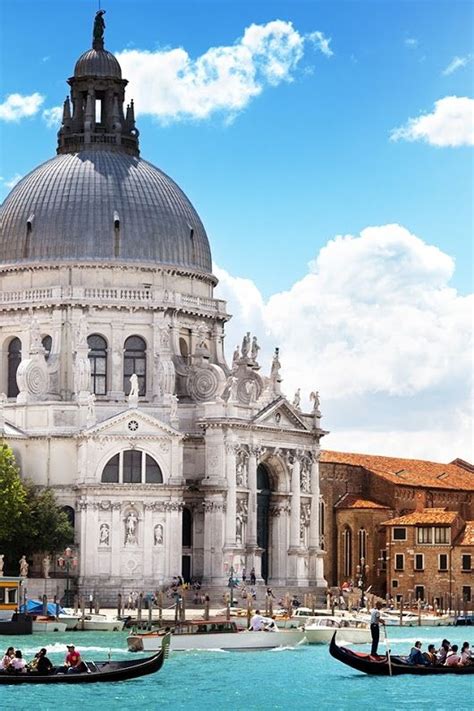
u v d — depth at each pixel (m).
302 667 110.44
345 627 134.38
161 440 159.75
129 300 169.38
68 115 179.88
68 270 169.75
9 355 172.50
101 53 180.00
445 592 175.88
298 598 167.25
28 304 169.50
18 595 130.62
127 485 157.50
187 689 98.81
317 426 177.38
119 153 178.38
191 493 164.50
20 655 98.69
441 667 105.00
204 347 172.88
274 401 169.75
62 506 159.12
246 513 166.38
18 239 172.38
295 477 173.62
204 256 178.75
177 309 171.12
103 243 170.62
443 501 198.62
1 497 150.88
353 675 105.69
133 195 173.50
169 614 141.62
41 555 156.00
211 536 163.12
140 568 157.62
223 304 177.75
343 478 190.75
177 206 176.62
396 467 199.62
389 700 95.50
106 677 98.19
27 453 161.75
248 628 126.38
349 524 187.75
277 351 173.25
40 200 172.62
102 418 162.38
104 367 169.00
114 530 157.38
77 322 168.00
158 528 158.62
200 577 163.88
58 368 167.50
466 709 92.44
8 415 164.25
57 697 93.81
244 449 166.25
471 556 174.75
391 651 122.56
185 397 171.12
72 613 138.88
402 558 179.12
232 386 165.25
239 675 105.69
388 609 164.88
